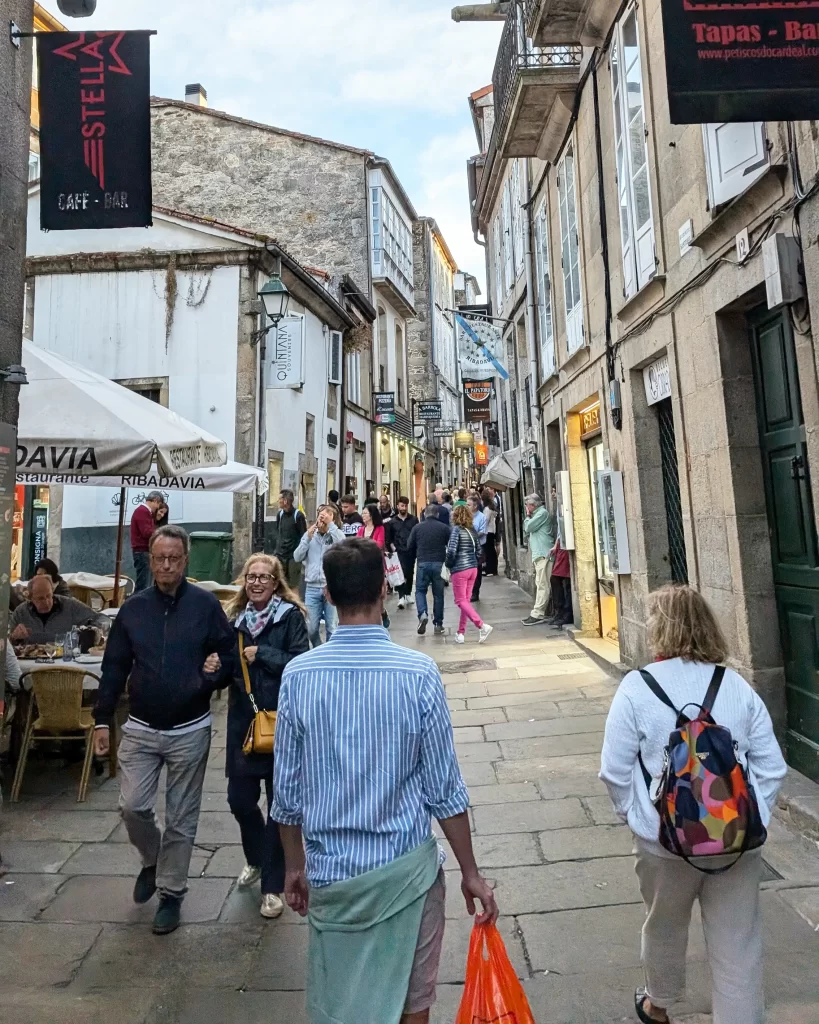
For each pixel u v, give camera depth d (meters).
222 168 22.36
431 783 2.02
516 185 14.64
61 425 5.69
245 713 3.73
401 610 13.88
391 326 26.19
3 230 4.42
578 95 8.93
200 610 3.62
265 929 3.48
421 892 1.93
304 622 3.76
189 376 13.82
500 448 21.00
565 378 10.49
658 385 6.99
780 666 4.94
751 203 4.56
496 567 19.88
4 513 4.23
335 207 22.28
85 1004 2.92
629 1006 2.79
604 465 9.55
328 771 1.96
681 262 5.85
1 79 4.39
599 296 8.49
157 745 3.52
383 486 24.92
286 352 14.03
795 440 4.59
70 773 5.64
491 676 8.22
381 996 1.86
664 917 2.43
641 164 6.89
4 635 4.28
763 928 3.21
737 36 3.48
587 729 6.25
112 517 13.70
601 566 9.88
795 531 4.68
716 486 5.36
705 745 2.21
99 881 3.97
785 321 4.64
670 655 2.45
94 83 4.62
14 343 4.53
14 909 3.68
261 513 13.41
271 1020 2.82
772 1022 2.63
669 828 2.19
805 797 4.23
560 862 4.00
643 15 6.47
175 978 3.09
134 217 4.59
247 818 3.79
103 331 14.07
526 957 3.15
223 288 13.88
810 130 3.89
